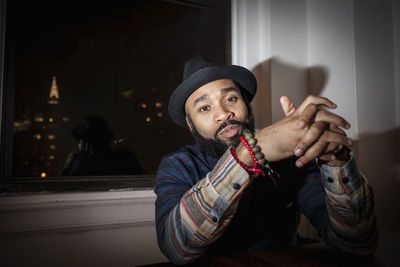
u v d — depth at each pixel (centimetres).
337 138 54
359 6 147
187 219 61
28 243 121
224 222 61
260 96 165
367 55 148
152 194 141
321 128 52
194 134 103
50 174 302
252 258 65
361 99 144
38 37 499
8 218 119
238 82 103
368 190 67
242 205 89
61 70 532
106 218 132
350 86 146
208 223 60
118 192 136
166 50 436
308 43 171
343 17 150
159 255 140
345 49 149
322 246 76
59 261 125
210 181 60
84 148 204
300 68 168
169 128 408
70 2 432
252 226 90
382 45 153
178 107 106
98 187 141
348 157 65
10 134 137
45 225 123
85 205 129
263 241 89
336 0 154
